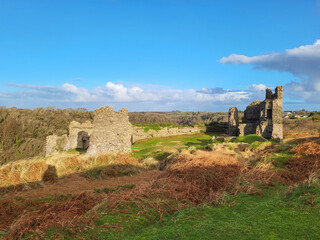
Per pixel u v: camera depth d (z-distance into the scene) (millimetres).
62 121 51219
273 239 4066
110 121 18531
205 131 41406
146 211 5973
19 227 5172
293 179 9445
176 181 8922
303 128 39094
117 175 13039
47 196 8969
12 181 10359
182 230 4602
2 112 40438
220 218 5219
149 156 17719
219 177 9227
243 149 17031
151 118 79375
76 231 4852
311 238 4070
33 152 35562
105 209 6016
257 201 6652
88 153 18375
